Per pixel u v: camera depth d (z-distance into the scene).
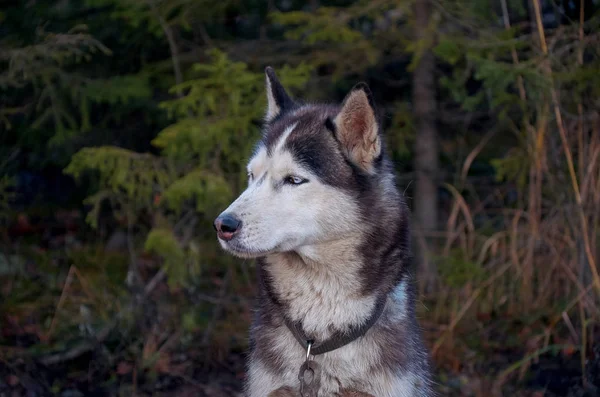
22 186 8.94
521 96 6.25
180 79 6.67
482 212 7.28
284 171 3.79
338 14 6.74
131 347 6.20
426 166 7.20
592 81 5.97
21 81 6.81
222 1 7.12
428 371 4.21
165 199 5.88
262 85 6.12
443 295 6.58
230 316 6.69
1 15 6.99
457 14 6.59
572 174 5.94
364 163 3.88
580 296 6.01
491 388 5.84
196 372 6.20
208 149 5.76
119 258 7.71
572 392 5.73
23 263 7.45
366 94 3.80
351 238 3.82
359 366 3.78
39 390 5.73
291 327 3.86
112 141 7.73
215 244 7.29
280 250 3.74
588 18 6.63
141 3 6.52
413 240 7.14
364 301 3.82
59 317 6.49
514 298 6.68
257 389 3.89
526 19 7.10
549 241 6.43
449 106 7.71
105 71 7.46
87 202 6.03
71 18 7.24
